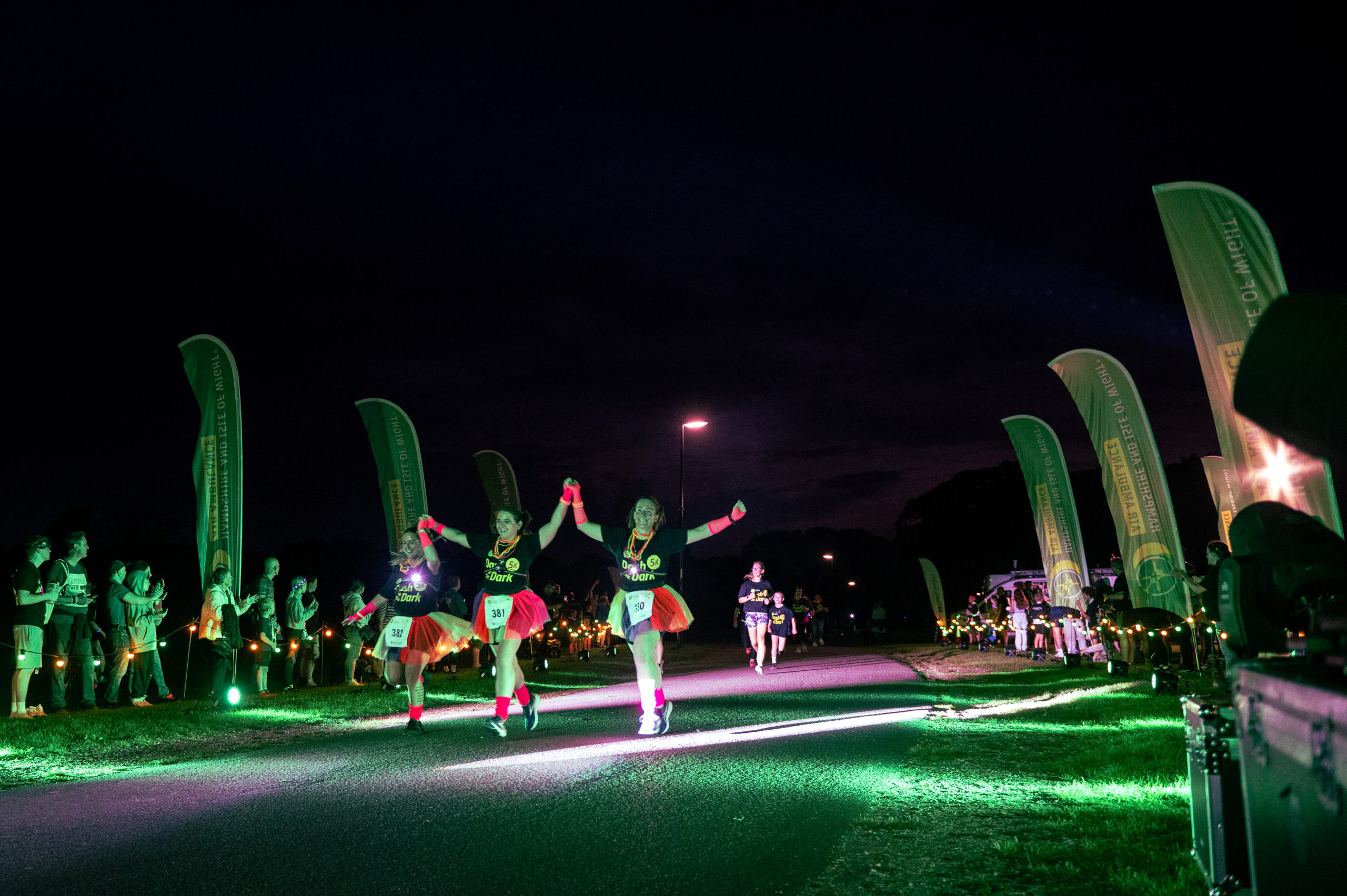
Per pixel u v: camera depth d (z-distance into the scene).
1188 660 14.75
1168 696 11.20
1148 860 4.35
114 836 5.57
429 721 11.21
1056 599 20.05
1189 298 9.66
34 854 5.20
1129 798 5.84
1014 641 26.39
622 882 4.54
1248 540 3.64
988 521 65.56
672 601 9.44
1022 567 63.47
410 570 10.27
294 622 16.55
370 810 6.14
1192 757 3.80
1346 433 1.99
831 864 4.75
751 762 7.62
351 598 16.97
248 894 4.44
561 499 9.69
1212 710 3.48
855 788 6.59
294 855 5.08
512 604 9.55
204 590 13.33
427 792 6.67
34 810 6.33
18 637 11.30
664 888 4.43
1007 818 5.51
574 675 19.73
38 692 15.48
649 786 6.73
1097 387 16.05
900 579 69.88
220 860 5.01
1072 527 20.09
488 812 5.98
